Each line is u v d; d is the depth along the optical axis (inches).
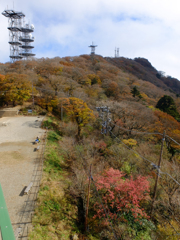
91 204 554.3
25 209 455.2
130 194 501.0
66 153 808.9
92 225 491.8
